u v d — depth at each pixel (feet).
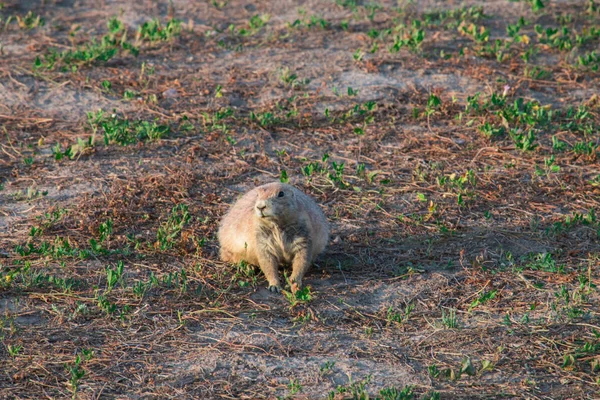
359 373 28.60
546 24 66.59
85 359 29.19
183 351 30.07
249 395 27.35
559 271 35.60
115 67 59.26
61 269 36.14
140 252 37.96
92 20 68.80
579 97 55.31
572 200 43.47
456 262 37.19
